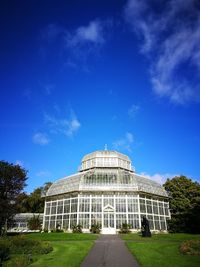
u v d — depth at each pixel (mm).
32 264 20047
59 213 60656
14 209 47844
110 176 60531
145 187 60469
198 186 69062
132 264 19875
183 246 24938
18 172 49594
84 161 70875
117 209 56562
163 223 61219
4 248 22375
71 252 25000
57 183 66812
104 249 26781
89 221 55500
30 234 48875
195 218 54875
